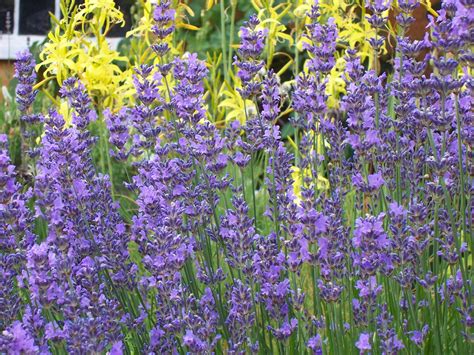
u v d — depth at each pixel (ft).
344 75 13.38
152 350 7.89
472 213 7.80
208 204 8.73
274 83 8.67
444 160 7.19
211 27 23.21
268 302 7.51
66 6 13.12
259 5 15.08
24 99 10.05
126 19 28.02
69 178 8.08
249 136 8.82
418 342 7.46
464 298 7.35
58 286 6.99
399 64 9.01
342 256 7.25
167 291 7.18
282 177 8.55
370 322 7.44
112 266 8.29
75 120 9.60
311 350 7.47
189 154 8.86
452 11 7.31
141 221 8.65
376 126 8.49
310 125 9.30
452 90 7.14
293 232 7.32
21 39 29.89
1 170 7.29
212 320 7.15
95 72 13.19
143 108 9.44
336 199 7.98
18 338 6.01
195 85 8.95
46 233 10.34
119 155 9.73
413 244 7.20
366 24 13.38
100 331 6.61
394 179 8.66
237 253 7.45
